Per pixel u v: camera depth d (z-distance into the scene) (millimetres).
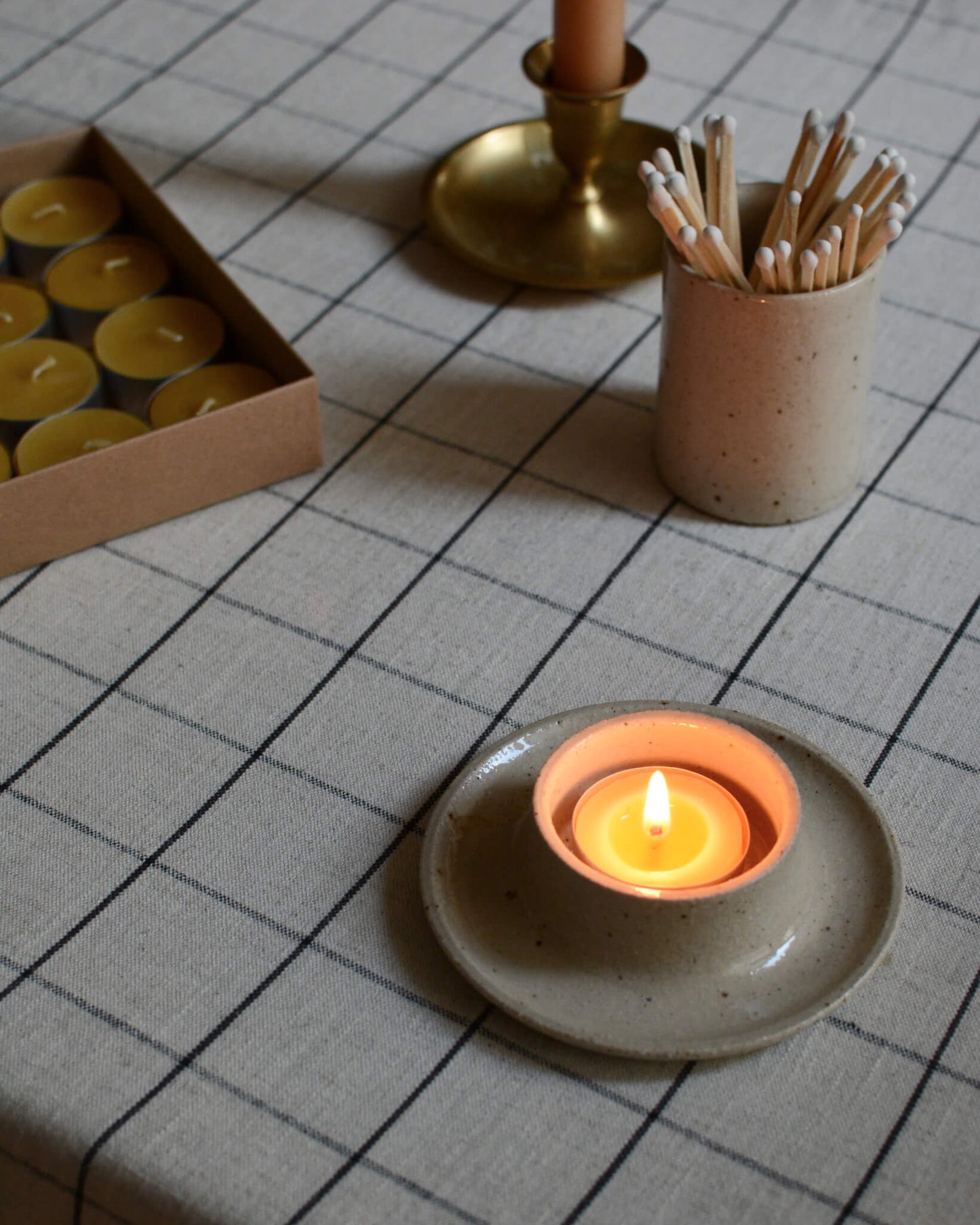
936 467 635
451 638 595
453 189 710
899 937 532
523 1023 514
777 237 586
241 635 597
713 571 609
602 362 666
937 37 785
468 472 636
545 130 725
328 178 732
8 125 758
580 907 508
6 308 665
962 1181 497
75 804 561
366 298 688
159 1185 499
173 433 606
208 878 546
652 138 721
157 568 613
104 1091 512
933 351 666
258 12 807
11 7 812
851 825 536
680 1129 504
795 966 515
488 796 542
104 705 582
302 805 559
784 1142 501
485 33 795
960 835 550
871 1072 511
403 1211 493
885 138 739
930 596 603
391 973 528
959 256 696
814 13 796
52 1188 511
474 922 522
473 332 676
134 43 794
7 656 593
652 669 586
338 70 779
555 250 689
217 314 664
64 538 612
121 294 671
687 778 530
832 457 607
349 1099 509
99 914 541
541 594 605
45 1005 525
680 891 504
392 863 547
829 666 586
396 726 575
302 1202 495
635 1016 507
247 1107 508
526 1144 502
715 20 794
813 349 579
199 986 527
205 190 728
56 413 630
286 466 631
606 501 628
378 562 614
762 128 743
